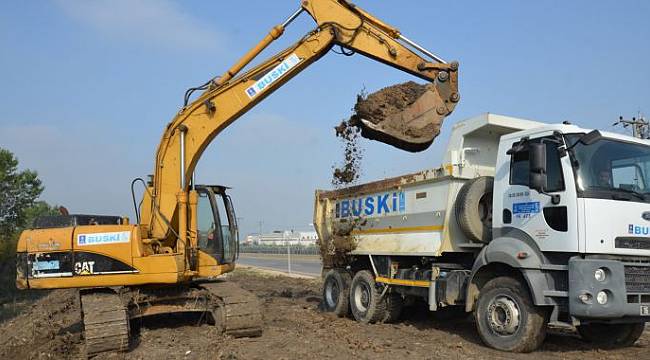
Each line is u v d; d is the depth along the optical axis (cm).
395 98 944
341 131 1095
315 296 1672
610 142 799
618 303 713
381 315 1112
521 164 829
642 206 777
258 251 8375
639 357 788
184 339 889
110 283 891
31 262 893
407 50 989
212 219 1009
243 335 884
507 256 804
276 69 969
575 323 721
